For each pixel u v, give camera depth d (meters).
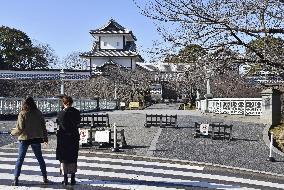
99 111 39.03
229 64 10.54
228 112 27.88
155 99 64.06
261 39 10.49
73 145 8.76
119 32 62.19
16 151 13.89
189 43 10.41
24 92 58.88
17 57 79.31
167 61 10.78
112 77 57.53
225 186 9.53
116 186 9.12
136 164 12.09
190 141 16.55
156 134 18.31
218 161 12.63
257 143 16.47
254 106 25.94
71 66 94.31
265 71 11.23
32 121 8.87
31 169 10.86
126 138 17.03
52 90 59.41
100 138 14.81
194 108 43.12
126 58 61.91
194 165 12.17
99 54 61.69
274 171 11.46
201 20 10.00
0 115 24.88
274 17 9.95
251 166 12.05
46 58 92.44
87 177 10.08
